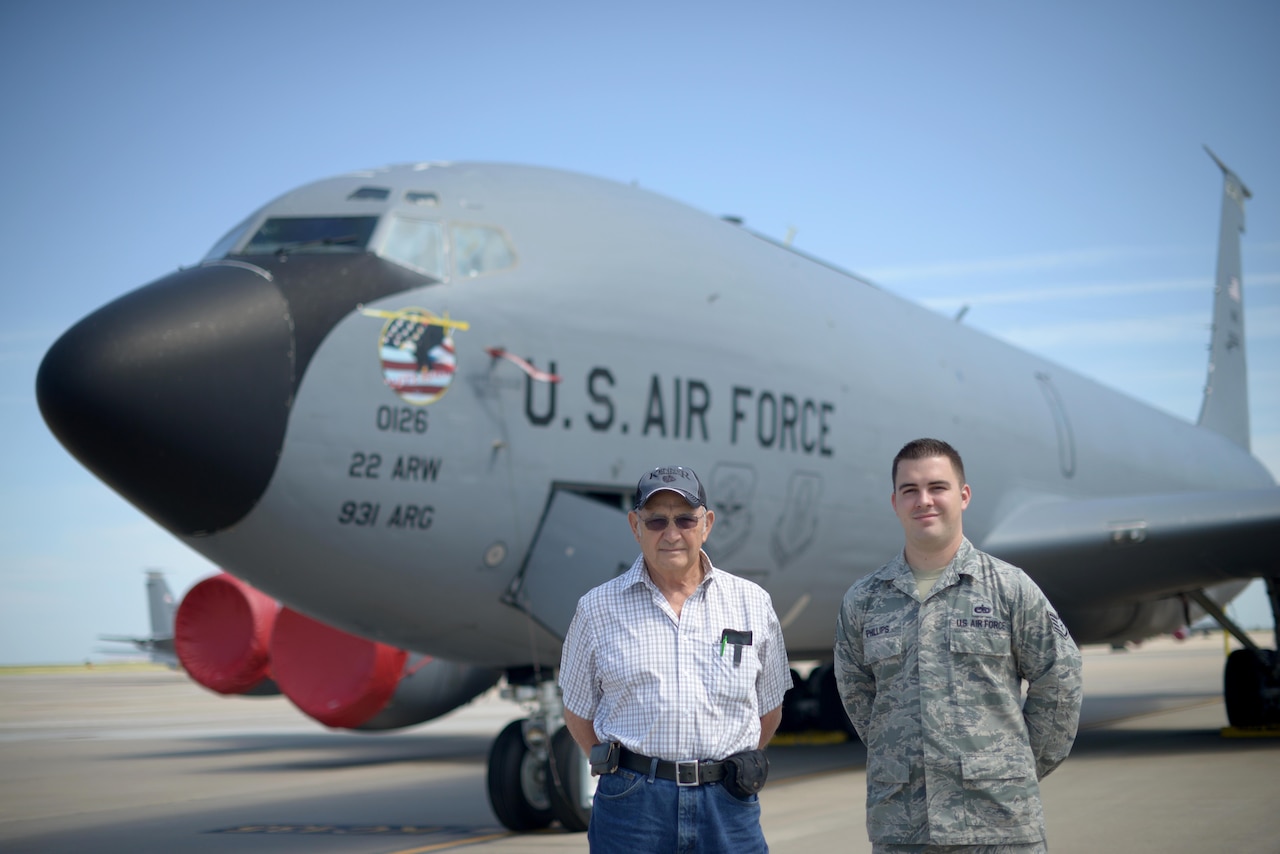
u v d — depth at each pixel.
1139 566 11.67
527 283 8.20
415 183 8.26
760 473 9.42
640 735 3.27
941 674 3.19
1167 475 16.97
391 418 7.31
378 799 10.07
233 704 32.94
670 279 9.09
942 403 11.92
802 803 8.57
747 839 3.27
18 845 8.03
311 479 7.02
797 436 9.82
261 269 7.42
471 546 7.72
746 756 3.29
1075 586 12.26
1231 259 22.05
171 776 12.62
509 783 7.87
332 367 7.15
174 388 6.64
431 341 7.56
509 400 7.85
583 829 7.80
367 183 8.19
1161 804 7.81
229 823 8.84
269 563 7.28
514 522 7.86
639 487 3.35
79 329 6.82
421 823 8.55
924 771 3.15
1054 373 15.45
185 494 6.82
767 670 3.46
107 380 6.54
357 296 7.42
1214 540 10.94
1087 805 7.88
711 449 9.03
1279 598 12.05
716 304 9.35
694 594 3.37
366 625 7.98
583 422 8.22
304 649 12.86
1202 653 60.62
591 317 8.40
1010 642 3.20
